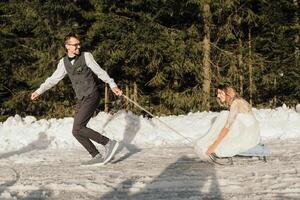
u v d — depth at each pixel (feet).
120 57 59.31
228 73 60.08
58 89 63.10
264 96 66.95
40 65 61.31
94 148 23.68
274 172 20.90
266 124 32.89
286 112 34.68
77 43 22.68
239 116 23.39
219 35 60.13
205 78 59.11
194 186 18.97
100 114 36.42
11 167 23.73
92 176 21.12
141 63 61.57
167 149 27.91
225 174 20.74
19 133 32.40
